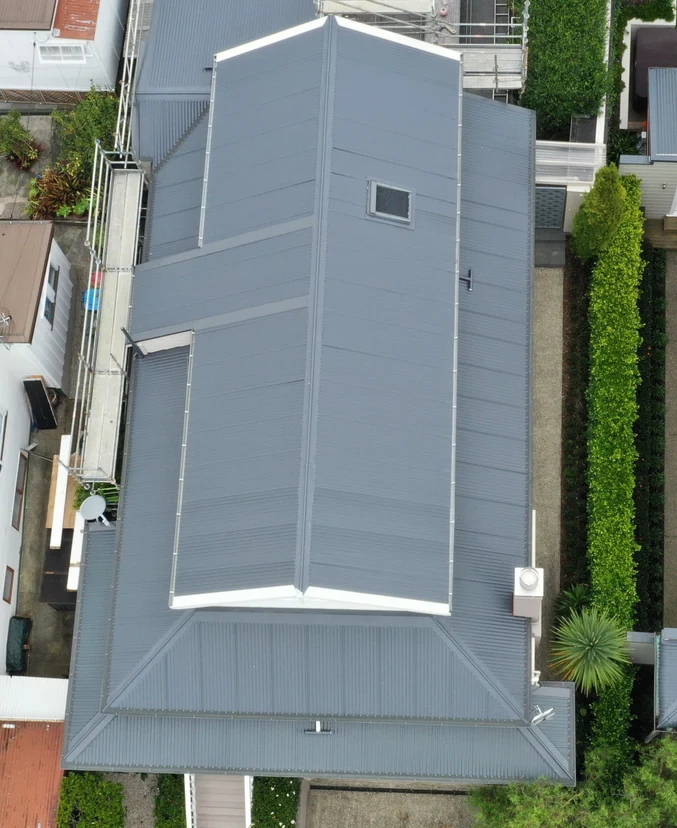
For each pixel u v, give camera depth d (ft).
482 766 131.03
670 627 148.66
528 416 138.00
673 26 174.81
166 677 130.62
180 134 152.56
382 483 124.67
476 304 139.85
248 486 125.39
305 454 123.03
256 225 135.33
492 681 127.13
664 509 153.89
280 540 121.39
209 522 126.31
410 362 129.80
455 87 142.31
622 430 147.84
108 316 152.46
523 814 125.49
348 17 152.97
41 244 152.66
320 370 126.11
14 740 146.00
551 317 159.74
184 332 136.15
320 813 148.66
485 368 137.90
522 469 136.05
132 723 133.80
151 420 141.08
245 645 129.49
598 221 145.38
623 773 135.33
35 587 160.25
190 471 129.39
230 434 128.47
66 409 166.81
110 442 147.23
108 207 158.20
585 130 157.38
